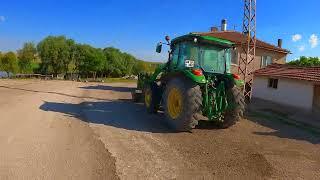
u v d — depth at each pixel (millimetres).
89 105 13812
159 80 11617
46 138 7801
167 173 5988
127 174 5812
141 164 6371
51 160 6301
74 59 52875
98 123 9922
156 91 11578
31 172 5668
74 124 9555
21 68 52812
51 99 15016
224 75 10000
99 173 5773
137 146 7586
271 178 6078
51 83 28406
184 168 6301
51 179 5418
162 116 11586
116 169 6012
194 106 8969
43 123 9414
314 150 8547
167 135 8867
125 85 31141
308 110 17578
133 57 66125
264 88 22141
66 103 14000
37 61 53906
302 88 18859
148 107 12023
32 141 7488
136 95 15180
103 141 7832
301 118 14812
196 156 7094
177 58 10781
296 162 7207
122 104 14586
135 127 9641
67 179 5453
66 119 10234
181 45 10648
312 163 7230
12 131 8273
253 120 12867
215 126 10492
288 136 10203
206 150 7590
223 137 9094
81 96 17422
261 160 7086
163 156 6957
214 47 10422
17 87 21047
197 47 10273
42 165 6016
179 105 9234
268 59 27547
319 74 18438
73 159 6422
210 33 28109
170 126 9648
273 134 10312
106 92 21016
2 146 6996
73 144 7441
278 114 15562
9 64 52031
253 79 23156
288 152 8055
